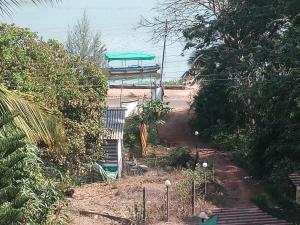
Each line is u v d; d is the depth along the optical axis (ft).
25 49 63.26
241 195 75.25
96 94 77.66
